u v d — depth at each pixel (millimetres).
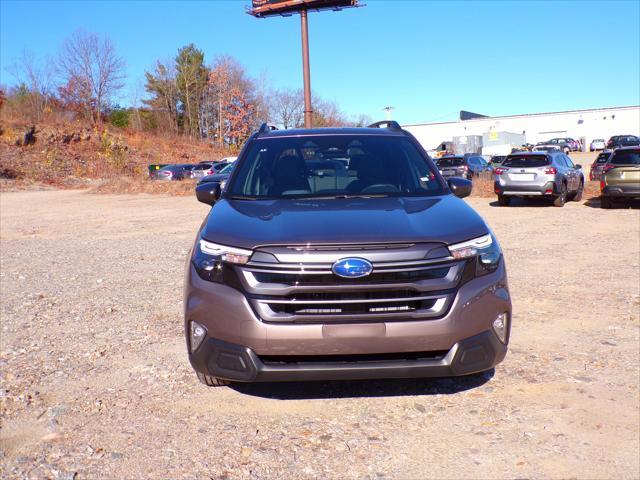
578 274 7297
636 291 6371
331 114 75438
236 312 3283
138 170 42438
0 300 6637
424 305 3297
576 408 3580
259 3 33438
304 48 33031
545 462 2984
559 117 71188
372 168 4625
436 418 3498
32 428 3465
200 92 68500
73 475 2943
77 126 49562
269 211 3877
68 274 8164
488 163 30969
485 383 3992
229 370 3354
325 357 3299
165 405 3760
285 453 3131
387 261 3250
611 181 14859
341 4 32469
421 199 4164
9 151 41281
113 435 3365
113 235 12656
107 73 55594
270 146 4945
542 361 4371
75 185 37312
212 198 4754
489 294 3404
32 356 4711
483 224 3646
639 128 67625
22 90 50844
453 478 2863
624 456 3027
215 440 3287
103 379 4211
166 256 9531
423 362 3303
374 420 3492
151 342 5020
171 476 2926
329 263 3236
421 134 77000
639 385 3898
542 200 18953
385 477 2885
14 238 12578
